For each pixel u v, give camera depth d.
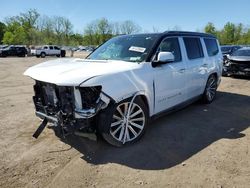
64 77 3.90
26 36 79.00
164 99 5.23
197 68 6.29
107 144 4.60
